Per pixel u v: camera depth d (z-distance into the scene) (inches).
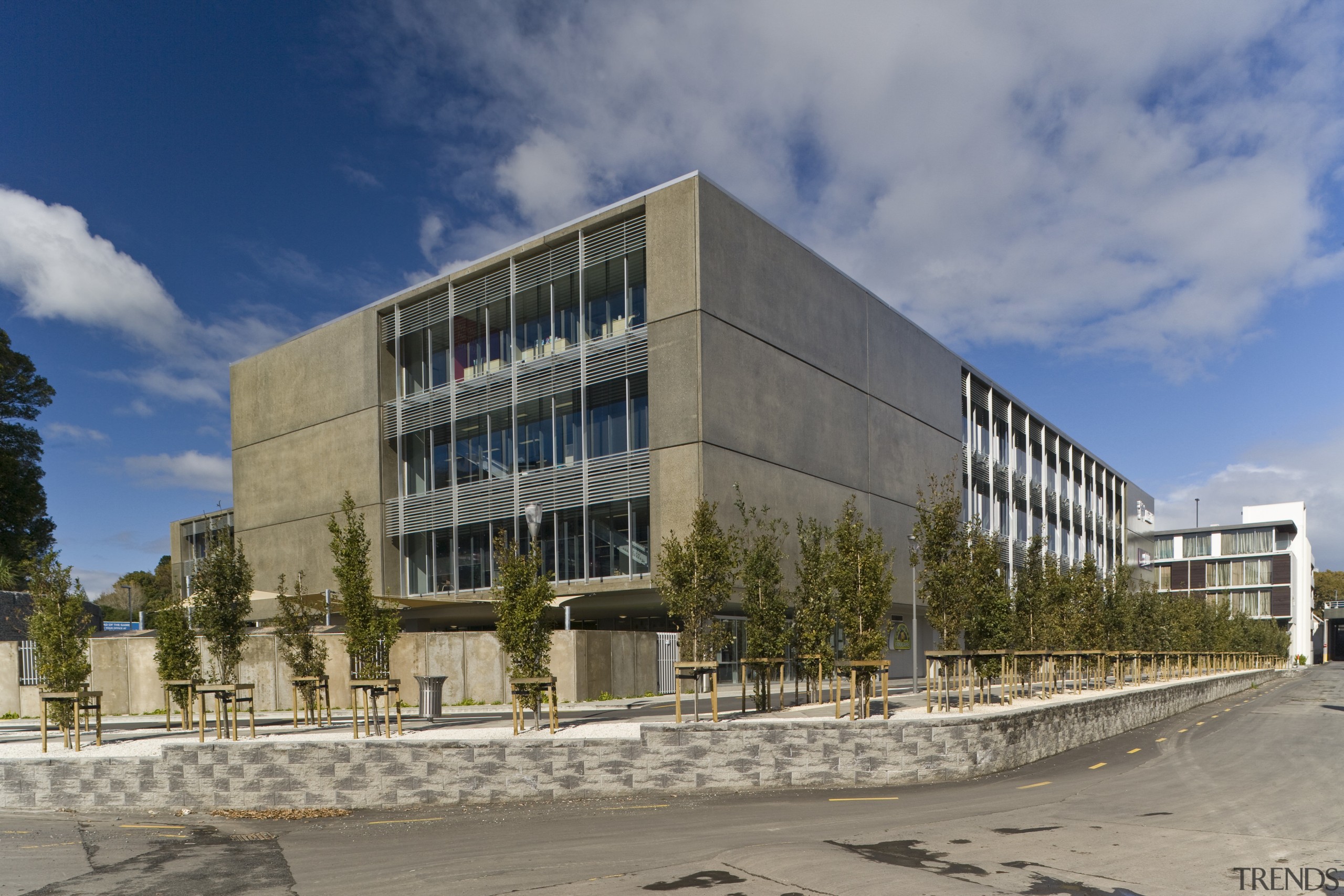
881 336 1487.5
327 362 1551.4
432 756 502.6
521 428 1291.8
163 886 319.9
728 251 1144.2
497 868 334.6
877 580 667.4
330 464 1525.6
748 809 466.9
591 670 956.6
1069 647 1024.2
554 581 1202.6
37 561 581.9
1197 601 1887.3
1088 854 346.0
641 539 1144.8
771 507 1173.1
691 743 534.9
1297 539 4033.0
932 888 297.6
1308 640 4185.5
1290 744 770.2
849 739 555.2
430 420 1406.3
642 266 1180.5
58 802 494.0
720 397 1107.3
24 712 904.3
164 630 666.8
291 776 494.6
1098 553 2687.0
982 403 1920.5
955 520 780.0
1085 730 797.9
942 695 924.0
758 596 772.0
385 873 332.2
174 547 2293.3
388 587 1424.7
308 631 698.8
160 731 671.1
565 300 1263.5
